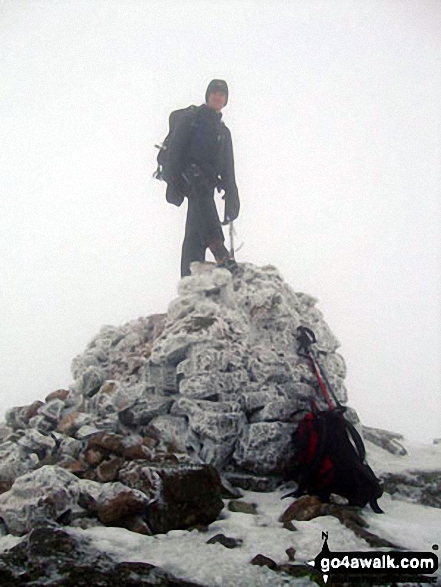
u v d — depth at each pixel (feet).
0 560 9.50
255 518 11.68
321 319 17.42
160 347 15.34
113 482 12.04
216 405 14.15
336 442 12.74
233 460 13.88
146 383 15.34
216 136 18.35
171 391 15.42
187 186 18.39
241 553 10.11
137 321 18.99
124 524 11.02
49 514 10.78
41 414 15.70
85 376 16.17
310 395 14.99
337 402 13.99
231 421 13.87
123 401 14.83
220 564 9.66
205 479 11.71
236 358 14.98
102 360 17.72
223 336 15.26
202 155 18.21
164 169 18.88
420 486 14.23
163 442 14.12
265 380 15.01
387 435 19.22
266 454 13.53
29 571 9.18
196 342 15.08
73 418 14.70
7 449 14.14
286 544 10.45
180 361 15.51
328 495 12.48
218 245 17.98
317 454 12.64
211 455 13.53
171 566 9.57
